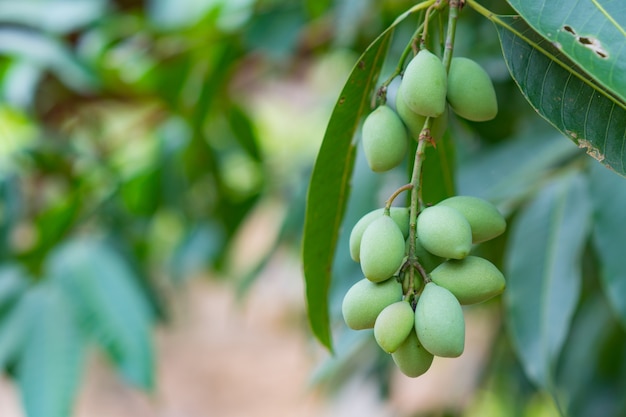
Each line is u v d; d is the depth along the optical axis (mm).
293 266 1910
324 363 1378
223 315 4926
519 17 805
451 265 777
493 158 1300
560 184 1190
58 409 1362
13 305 1498
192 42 1765
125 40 1931
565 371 1766
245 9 1671
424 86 777
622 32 747
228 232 2053
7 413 3551
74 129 2154
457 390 2166
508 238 1425
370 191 1410
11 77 1749
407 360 770
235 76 2010
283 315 4648
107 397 4172
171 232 2350
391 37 853
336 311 1359
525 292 1148
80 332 1433
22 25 1864
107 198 1900
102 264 1498
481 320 2023
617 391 1703
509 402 2006
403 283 784
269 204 2211
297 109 3172
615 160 788
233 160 2168
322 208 912
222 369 4750
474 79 794
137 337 1426
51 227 1855
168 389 4535
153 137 2109
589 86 795
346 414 2406
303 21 1604
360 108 879
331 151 890
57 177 1998
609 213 1100
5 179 1861
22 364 1416
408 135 819
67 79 1812
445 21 927
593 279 1572
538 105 799
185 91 1897
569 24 755
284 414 4336
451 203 797
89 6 1857
